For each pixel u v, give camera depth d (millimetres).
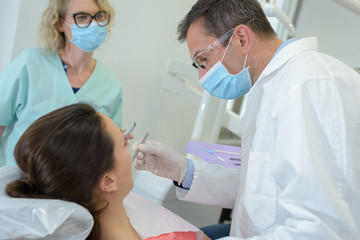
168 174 1235
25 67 1323
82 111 784
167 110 2150
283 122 776
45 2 1532
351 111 757
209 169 1245
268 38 1035
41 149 710
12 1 1512
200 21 1051
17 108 1358
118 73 1876
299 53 941
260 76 1015
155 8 1891
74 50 1416
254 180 915
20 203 629
